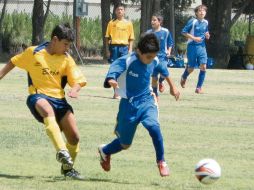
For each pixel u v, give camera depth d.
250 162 21.80
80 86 18.00
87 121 29.81
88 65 71.31
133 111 17.83
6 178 18.05
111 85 17.61
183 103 38.09
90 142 24.67
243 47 83.81
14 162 20.52
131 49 44.25
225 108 36.19
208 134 27.41
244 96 42.94
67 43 17.91
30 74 18.14
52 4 101.38
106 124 29.09
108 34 44.12
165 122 30.39
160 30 41.38
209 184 16.92
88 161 21.08
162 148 17.61
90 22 91.38
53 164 20.36
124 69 17.80
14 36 85.94
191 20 44.19
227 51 84.19
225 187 17.84
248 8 95.88
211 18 84.12
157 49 17.73
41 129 27.23
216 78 59.06
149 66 18.08
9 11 100.25
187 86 49.66
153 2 80.62
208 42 84.06
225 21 83.94
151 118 17.66
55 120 17.58
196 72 66.81
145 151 23.19
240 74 65.56
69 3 101.88
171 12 79.38
